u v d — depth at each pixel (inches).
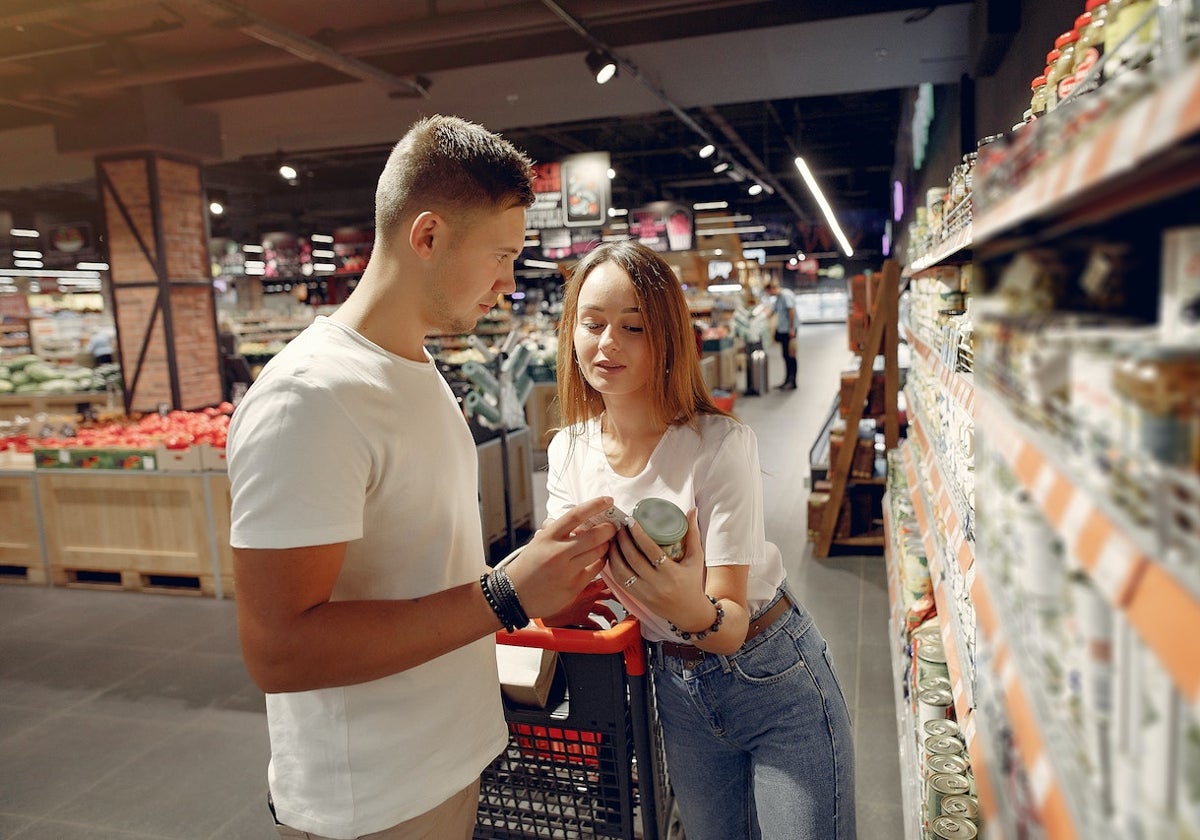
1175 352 13.2
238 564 43.5
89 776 121.9
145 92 310.3
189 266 335.9
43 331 566.6
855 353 246.2
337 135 390.9
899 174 687.1
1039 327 19.3
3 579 211.8
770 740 60.6
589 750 69.1
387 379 47.4
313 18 270.8
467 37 266.1
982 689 30.5
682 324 60.1
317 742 49.1
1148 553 14.2
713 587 57.5
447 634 45.8
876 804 105.3
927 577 108.8
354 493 44.7
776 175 948.6
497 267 49.4
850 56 294.5
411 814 49.3
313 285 1044.5
